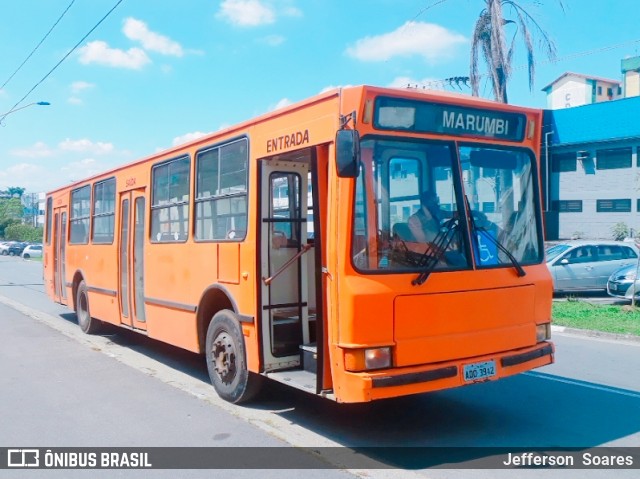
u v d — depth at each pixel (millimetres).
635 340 11422
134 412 7129
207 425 6613
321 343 5711
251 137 6887
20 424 6719
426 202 5762
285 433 6305
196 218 8102
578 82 60469
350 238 5348
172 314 8680
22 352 10867
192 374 9125
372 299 5289
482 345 5809
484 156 6152
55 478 5266
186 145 8414
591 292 18734
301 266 6906
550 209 34312
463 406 7203
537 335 6309
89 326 12609
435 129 5844
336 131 5500
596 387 8023
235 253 7066
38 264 47562
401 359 5367
